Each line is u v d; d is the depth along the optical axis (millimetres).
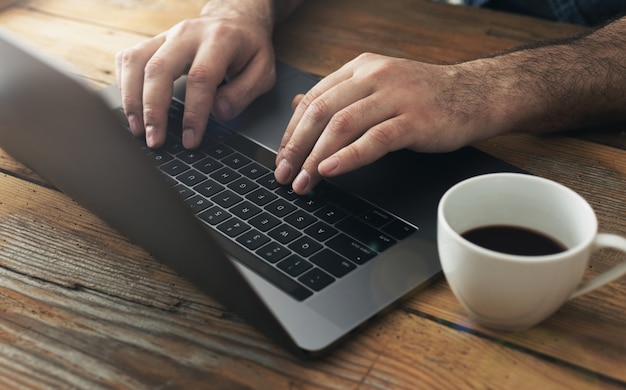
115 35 1080
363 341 557
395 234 649
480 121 769
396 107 742
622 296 597
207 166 759
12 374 536
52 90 524
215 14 995
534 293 520
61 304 602
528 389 518
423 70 796
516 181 571
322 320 556
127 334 571
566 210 557
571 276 521
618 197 718
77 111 516
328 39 1055
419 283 594
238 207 686
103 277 632
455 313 582
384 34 1064
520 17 1105
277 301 571
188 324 580
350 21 1104
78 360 548
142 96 829
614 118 843
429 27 1081
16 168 782
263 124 846
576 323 572
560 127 823
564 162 775
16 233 686
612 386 520
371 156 707
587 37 914
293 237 642
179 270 614
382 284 591
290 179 725
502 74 818
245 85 879
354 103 738
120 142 501
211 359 548
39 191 745
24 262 650
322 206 687
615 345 552
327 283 590
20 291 616
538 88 804
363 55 815
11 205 723
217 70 853
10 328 577
